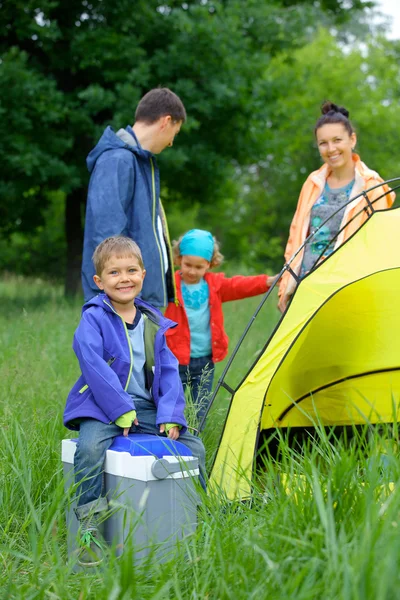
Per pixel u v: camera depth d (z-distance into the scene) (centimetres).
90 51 1288
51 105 1241
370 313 407
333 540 216
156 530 279
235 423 370
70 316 845
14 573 264
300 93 2011
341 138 451
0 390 468
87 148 1402
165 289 432
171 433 321
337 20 1834
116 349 322
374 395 450
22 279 1850
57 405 450
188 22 1320
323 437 312
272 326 836
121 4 1344
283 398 423
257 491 310
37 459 363
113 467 298
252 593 218
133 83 1326
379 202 448
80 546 288
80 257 1539
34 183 1341
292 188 2669
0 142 1245
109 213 404
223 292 468
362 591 197
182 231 2706
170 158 1298
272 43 1555
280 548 241
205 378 446
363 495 255
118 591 219
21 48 1394
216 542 251
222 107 1356
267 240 2905
